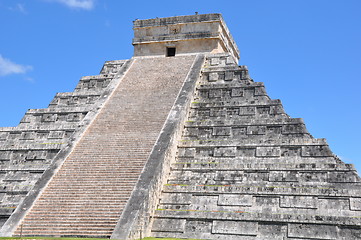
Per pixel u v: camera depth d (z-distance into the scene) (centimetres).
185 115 3073
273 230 2269
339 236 2162
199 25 3959
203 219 2389
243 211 2388
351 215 2234
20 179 2977
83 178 2567
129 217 2194
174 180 2630
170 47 4044
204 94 3353
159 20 4072
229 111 3128
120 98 3334
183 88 3300
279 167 2547
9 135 3428
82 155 2764
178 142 2891
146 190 2362
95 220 2256
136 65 3859
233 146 2778
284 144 2686
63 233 2225
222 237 2312
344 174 2430
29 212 2388
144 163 2580
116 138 2859
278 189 2405
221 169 2633
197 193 2506
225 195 2461
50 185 2559
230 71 3475
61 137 3278
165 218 2431
